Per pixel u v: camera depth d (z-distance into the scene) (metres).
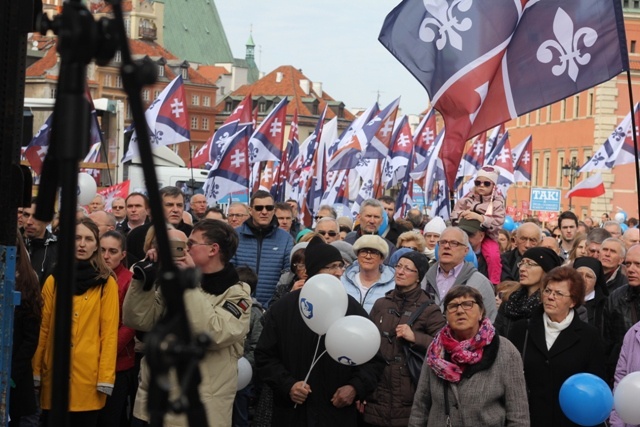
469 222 10.82
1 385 4.99
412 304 8.28
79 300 8.12
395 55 9.92
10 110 4.72
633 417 7.05
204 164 32.66
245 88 131.75
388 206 15.86
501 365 6.66
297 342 7.45
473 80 9.80
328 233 12.23
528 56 9.75
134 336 8.81
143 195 13.68
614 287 11.22
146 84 1.98
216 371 6.59
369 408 8.11
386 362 7.63
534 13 9.70
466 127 9.87
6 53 4.64
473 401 6.62
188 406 1.92
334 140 27.67
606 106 81.44
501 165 30.50
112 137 28.16
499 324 8.64
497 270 11.03
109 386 8.14
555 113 90.69
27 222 10.19
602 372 7.50
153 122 23.36
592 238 12.09
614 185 79.25
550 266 8.47
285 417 7.49
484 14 9.75
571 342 7.45
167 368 1.92
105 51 1.96
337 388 7.42
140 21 121.81
